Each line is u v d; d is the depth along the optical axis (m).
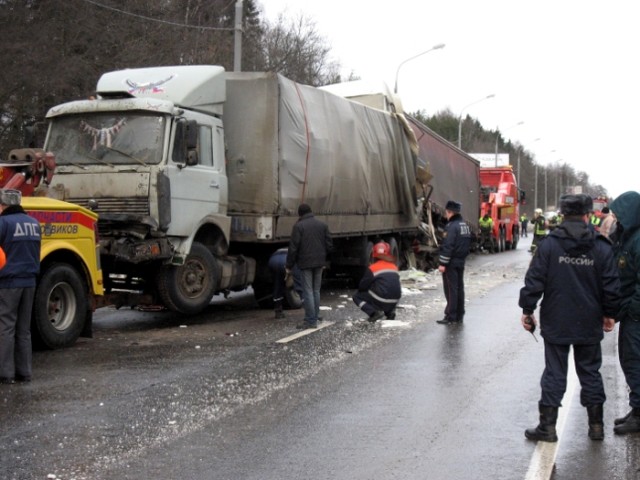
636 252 6.45
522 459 5.87
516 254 36.03
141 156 11.57
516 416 7.07
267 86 13.27
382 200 18.78
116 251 11.04
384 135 18.97
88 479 5.39
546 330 6.32
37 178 10.34
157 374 8.63
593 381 6.41
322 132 15.05
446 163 25.83
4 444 6.14
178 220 11.80
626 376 6.68
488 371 8.95
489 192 37.19
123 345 10.50
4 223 8.09
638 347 6.57
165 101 11.72
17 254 8.14
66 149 11.93
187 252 11.98
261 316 13.59
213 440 6.30
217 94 12.93
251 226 13.27
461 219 12.63
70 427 6.61
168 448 6.09
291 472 5.56
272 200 13.23
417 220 21.47
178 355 9.75
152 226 11.23
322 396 7.73
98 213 11.48
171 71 12.74
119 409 7.18
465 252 12.58
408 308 14.44
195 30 29.97
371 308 12.74
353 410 7.23
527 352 10.13
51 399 7.53
